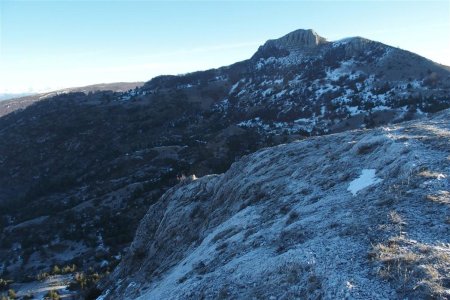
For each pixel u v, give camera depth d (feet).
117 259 288.10
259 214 81.15
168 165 478.59
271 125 578.25
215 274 59.06
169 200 146.72
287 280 46.75
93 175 540.93
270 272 50.60
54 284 260.01
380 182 65.62
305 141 114.52
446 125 87.10
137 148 607.37
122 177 488.85
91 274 249.75
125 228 361.71
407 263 41.50
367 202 60.29
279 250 57.06
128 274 138.00
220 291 52.24
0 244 383.86
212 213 109.09
